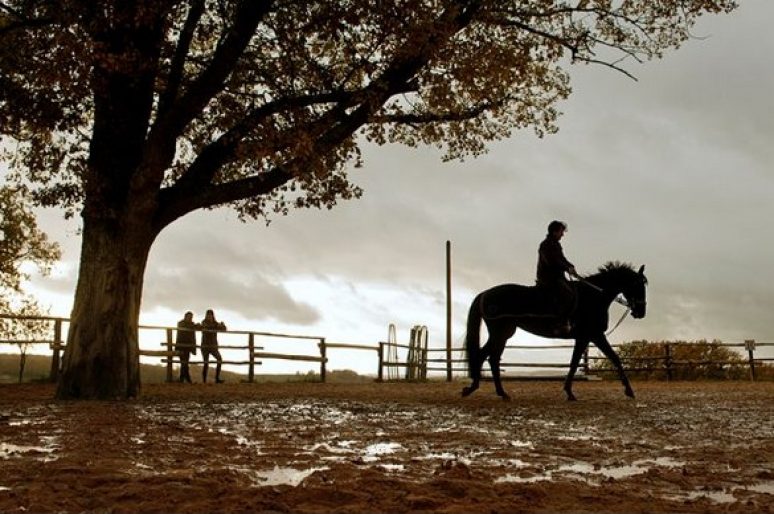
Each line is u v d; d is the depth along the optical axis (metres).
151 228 13.23
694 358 26.50
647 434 7.49
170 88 13.52
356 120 13.35
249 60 13.80
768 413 10.41
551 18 14.66
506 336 13.19
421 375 27.42
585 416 9.76
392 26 11.89
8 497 3.91
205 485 4.14
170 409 10.41
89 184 13.01
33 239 26.81
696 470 5.03
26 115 13.11
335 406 11.44
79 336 12.82
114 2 11.73
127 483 4.23
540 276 12.73
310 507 3.70
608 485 4.41
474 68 12.68
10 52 13.29
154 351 19.97
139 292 13.30
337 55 13.95
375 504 3.74
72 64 11.68
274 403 12.01
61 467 4.81
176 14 13.21
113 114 13.62
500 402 12.73
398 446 6.32
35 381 18.50
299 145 11.99
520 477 4.70
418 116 14.42
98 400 12.30
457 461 5.33
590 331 13.38
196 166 13.59
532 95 15.58
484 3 13.25
